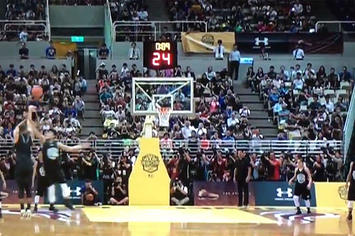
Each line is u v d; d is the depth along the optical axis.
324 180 19.22
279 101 24.31
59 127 21.42
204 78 25.31
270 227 12.65
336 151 20.47
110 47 28.02
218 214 15.43
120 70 26.94
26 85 24.11
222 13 30.98
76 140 19.86
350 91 25.20
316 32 27.95
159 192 17.98
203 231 11.73
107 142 20.34
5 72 26.06
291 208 17.73
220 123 22.48
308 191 16.03
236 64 26.61
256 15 30.23
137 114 19.06
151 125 18.23
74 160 18.56
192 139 20.55
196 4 30.94
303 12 31.28
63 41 30.78
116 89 24.23
